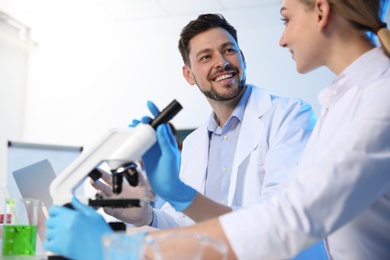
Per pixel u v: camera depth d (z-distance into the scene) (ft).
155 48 18.26
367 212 3.39
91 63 18.90
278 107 6.70
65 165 5.10
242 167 6.52
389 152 2.92
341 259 3.72
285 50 16.62
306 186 2.78
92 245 2.85
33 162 4.99
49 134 18.90
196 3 15.74
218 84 6.74
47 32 18.63
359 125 2.96
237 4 15.70
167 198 3.81
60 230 2.89
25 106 19.27
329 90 3.89
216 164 6.89
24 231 4.06
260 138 6.52
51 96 19.12
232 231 2.69
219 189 6.70
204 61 6.88
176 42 18.06
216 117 7.20
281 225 2.68
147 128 3.34
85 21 17.51
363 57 3.51
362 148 2.87
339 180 2.77
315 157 3.66
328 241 3.79
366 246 3.57
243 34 17.16
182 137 17.29
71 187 3.33
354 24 3.48
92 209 3.14
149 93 18.07
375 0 3.47
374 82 3.33
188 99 17.53
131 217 5.31
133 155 3.33
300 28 3.50
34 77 19.36
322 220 2.75
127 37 18.61
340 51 3.56
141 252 2.10
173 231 2.79
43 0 15.76
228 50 6.85
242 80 6.86
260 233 2.67
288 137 6.24
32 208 4.15
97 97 18.65
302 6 3.47
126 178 3.43
